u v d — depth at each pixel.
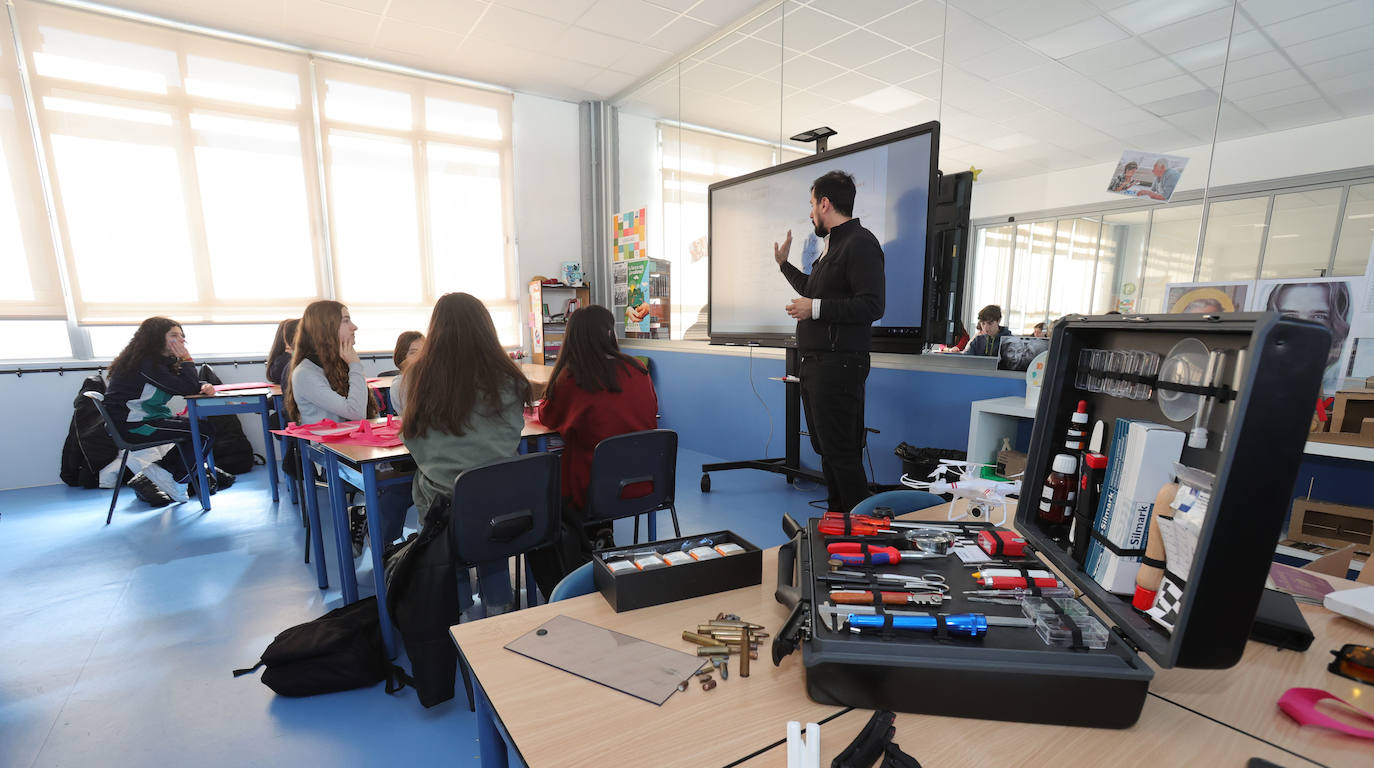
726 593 0.95
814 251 3.32
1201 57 4.11
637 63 4.68
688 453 4.59
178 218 4.04
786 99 5.34
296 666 1.63
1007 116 5.44
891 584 0.79
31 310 3.70
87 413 3.75
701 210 6.22
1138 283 5.86
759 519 3.14
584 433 2.01
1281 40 3.72
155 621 2.07
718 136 6.20
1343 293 1.77
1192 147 5.44
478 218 5.26
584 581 0.99
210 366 4.23
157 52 3.86
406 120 4.81
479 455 1.66
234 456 4.16
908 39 4.15
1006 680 0.61
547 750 0.59
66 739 1.47
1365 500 1.80
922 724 0.62
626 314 5.55
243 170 4.21
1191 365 0.62
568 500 2.03
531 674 0.73
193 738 1.48
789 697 0.68
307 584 2.36
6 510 3.32
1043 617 0.68
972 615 0.68
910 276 2.85
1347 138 4.40
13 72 3.51
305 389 2.46
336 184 4.58
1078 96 4.93
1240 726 0.62
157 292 4.02
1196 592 0.54
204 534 2.93
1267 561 0.53
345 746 1.45
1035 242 7.08
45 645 1.91
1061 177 6.81
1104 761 0.57
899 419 3.15
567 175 5.66
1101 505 0.75
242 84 4.15
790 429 3.53
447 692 1.51
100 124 3.76
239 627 2.03
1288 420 0.50
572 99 5.55
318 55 4.39
